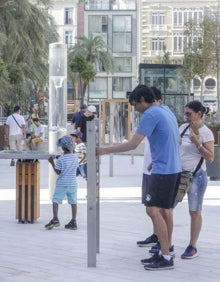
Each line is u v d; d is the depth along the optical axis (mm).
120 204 20344
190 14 139625
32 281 11055
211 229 15922
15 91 60188
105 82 113625
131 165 35375
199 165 12594
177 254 13094
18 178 16703
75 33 117000
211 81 119312
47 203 20234
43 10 54688
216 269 11930
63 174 15797
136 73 114312
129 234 15234
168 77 53875
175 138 11656
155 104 11820
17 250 13523
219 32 77562
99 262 12414
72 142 15820
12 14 49594
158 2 139625
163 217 12086
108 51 101812
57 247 13812
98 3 115625
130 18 115000
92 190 11875
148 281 11062
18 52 49844
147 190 11883
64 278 11250
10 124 32188
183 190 12414
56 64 20469
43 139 39094
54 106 20328
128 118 34344
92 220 11945
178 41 139625
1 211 18781
